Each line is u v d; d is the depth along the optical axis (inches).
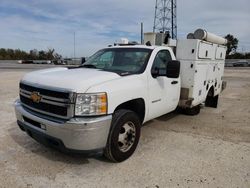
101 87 128.9
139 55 178.1
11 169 134.1
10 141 173.8
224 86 333.7
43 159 147.0
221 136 197.5
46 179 125.2
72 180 125.0
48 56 3668.8
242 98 402.3
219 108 313.4
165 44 219.9
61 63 2172.7
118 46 201.9
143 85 159.6
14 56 3619.6
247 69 1477.6
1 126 208.1
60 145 126.5
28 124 142.7
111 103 132.0
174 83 198.8
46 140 134.0
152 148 168.7
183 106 220.2
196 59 212.1
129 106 159.0
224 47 300.8
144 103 163.0
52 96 129.0
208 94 281.3
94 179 126.5
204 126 225.0
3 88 450.6
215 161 150.3
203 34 220.4
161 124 228.4
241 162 149.6
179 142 181.5
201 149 168.7
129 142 151.5
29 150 159.0
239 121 246.7
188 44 211.6
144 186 121.0
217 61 280.1
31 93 140.9
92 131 122.5
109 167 139.9
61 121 125.0
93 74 143.2
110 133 136.1
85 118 123.1
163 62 189.9
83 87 123.9
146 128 214.7
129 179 127.3
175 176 131.0
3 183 120.0
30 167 136.9
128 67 172.2
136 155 156.6
